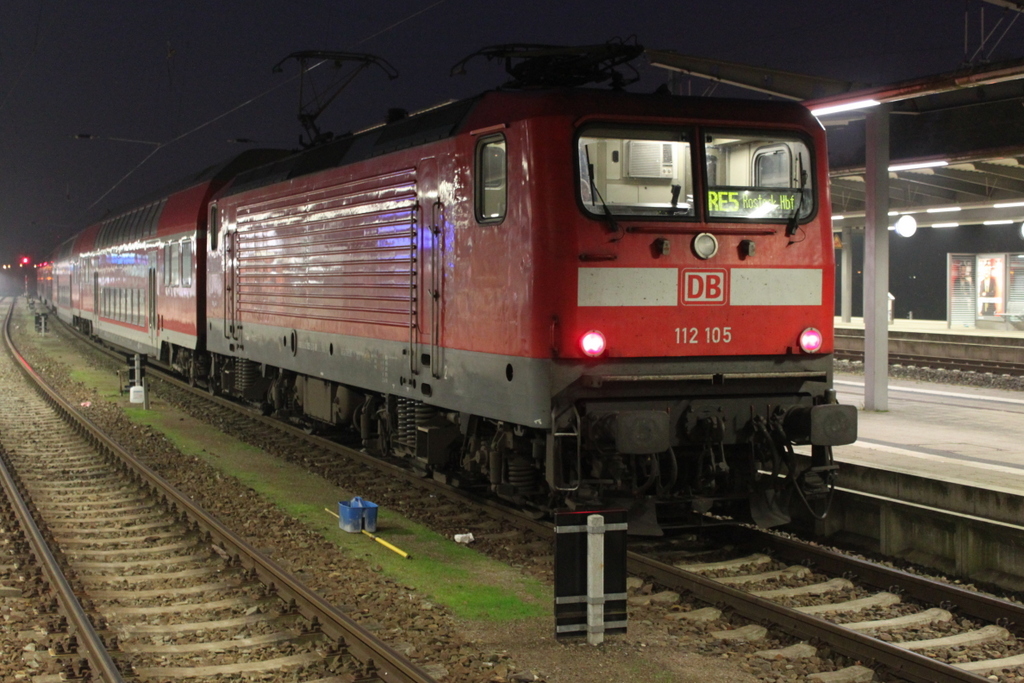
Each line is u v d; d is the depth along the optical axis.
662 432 7.35
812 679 5.39
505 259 7.99
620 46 8.34
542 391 7.54
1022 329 26.36
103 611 6.73
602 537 6.06
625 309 7.62
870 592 7.02
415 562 8.02
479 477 10.62
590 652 5.90
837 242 29.25
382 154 10.47
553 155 7.56
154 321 21.39
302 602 6.64
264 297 14.16
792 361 8.19
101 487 11.28
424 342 9.55
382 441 11.66
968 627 6.25
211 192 17.81
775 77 14.53
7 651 5.89
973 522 7.30
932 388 18.58
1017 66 10.33
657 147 7.84
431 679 5.09
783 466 8.00
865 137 15.46
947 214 23.23
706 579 6.82
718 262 7.87
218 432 15.35
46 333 41.69
